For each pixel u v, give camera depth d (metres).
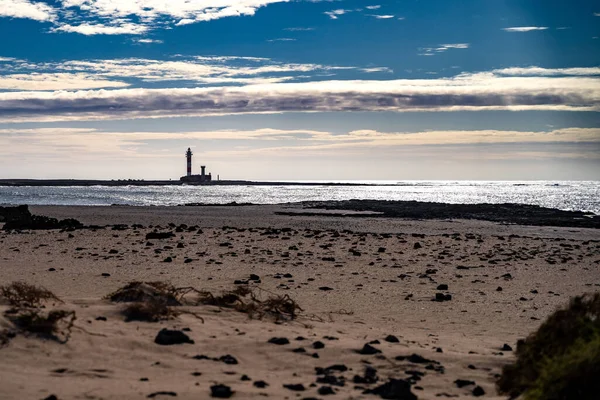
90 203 87.75
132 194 135.12
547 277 17.77
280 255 20.97
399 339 9.56
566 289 15.77
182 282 14.73
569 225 44.84
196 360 7.49
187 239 25.98
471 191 193.62
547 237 34.44
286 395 6.28
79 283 13.97
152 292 10.77
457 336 10.32
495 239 29.77
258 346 8.27
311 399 6.14
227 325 9.48
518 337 10.41
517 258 22.02
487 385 7.31
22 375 6.39
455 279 16.89
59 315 8.26
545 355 6.45
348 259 20.38
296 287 14.78
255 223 42.12
